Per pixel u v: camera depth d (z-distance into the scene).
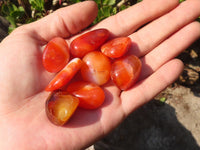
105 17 0.17
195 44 0.19
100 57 0.13
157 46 0.14
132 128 0.18
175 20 0.14
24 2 0.18
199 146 0.17
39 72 0.12
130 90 0.13
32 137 0.11
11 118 0.11
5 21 0.18
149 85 0.12
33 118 0.11
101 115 0.12
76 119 0.11
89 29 0.15
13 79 0.12
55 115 0.11
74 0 0.17
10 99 0.11
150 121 0.18
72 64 0.12
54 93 0.11
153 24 0.14
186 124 0.18
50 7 0.19
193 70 0.18
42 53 0.13
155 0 0.14
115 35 0.15
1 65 0.12
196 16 0.14
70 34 0.15
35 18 0.19
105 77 0.13
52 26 0.14
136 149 0.18
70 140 0.11
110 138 0.18
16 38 0.13
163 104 0.18
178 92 0.19
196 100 0.18
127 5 0.18
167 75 0.12
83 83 0.12
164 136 0.18
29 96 0.12
